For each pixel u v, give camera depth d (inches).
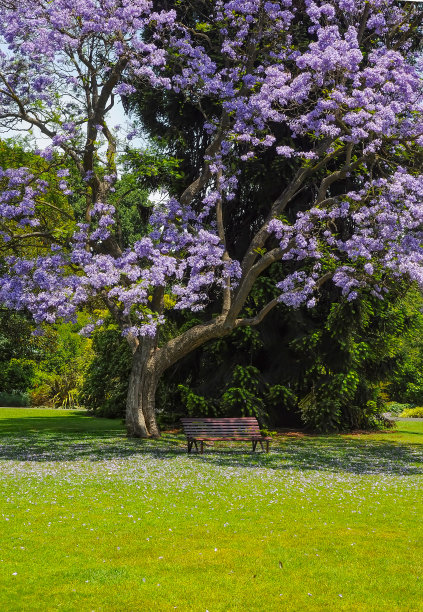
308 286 553.9
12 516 282.7
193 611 179.8
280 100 539.2
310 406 768.9
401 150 531.2
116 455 520.1
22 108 585.9
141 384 666.8
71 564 218.2
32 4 543.8
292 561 224.7
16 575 205.6
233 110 601.3
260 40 644.7
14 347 1079.0
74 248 543.8
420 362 1320.1
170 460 488.4
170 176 754.2
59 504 310.0
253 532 261.9
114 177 609.3
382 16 559.8
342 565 222.2
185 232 567.5
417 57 618.8
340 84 515.5
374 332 814.5
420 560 229.1
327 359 748.0
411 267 466.9
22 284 516.1
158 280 521.7
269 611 181.5
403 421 1072.8
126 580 202.5
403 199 501.0
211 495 336.2
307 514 294.7
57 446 588.4
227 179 642.2
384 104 517.3
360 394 810.8
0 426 813.9
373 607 185.3
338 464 486.0
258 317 641.6
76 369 1295.5
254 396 719.7
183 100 720.3
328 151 632.4
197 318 776.3
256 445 597.9
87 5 522.6
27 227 674.2
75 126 569.0
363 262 543.5
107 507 303.6
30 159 700.7
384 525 277.7
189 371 813.2
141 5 555.2
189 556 228.8
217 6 636.7
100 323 565.3
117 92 577.3
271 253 620.7
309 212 540.1
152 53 577.0
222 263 585.6
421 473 442.3
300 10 681.0
